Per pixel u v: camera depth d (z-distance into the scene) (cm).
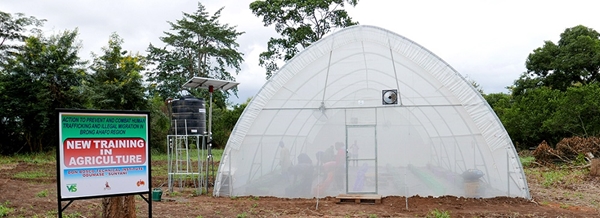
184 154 3394
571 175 2020
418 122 1391
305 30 3559
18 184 1681
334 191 1401
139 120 781
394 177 1380
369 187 1388
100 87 3456
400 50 1403
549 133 3456
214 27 4706
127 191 763
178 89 4453
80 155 720
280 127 1446
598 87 3039
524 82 4328
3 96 3177
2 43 3300
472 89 1358
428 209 1195
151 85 4181
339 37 1434
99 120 739
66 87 3341
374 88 1448
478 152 1361
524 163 2659
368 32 1422
